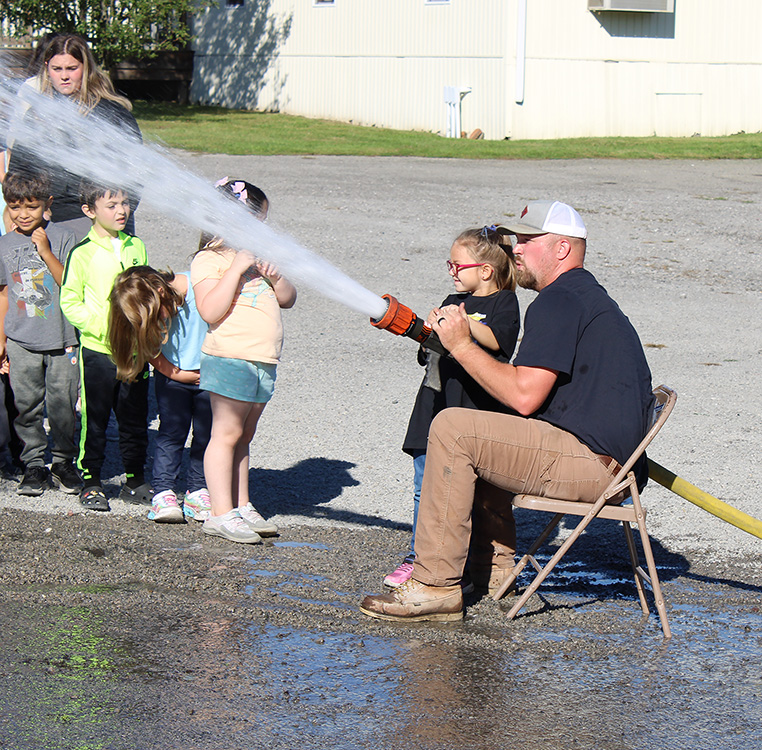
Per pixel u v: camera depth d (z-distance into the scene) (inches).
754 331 480.4
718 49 1240.2
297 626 198.2
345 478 297.3
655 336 466.9
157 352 250.8
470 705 169.3
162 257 566.9
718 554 249.0
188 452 315.9
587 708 169.9
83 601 206.1
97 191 259.0
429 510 203.0
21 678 172.9
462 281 213.5
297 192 764.0
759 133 1274.6
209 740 155.5
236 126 1184.8
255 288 242.8
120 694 168.6
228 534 246.2
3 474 291.4
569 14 1136.8
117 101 287.0
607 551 250.7
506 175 880.3
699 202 787.4
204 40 1478.8
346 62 1293.1
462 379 214.5
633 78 1192.2
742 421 353.4
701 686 179.6
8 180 270.2
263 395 246.5
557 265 205.8
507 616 206.7
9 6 1182.9
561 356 195.3
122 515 264.2
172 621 198.1
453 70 1171.9
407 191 786.2
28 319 269.4
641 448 198.8
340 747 155.0
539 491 201.2
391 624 201.6
